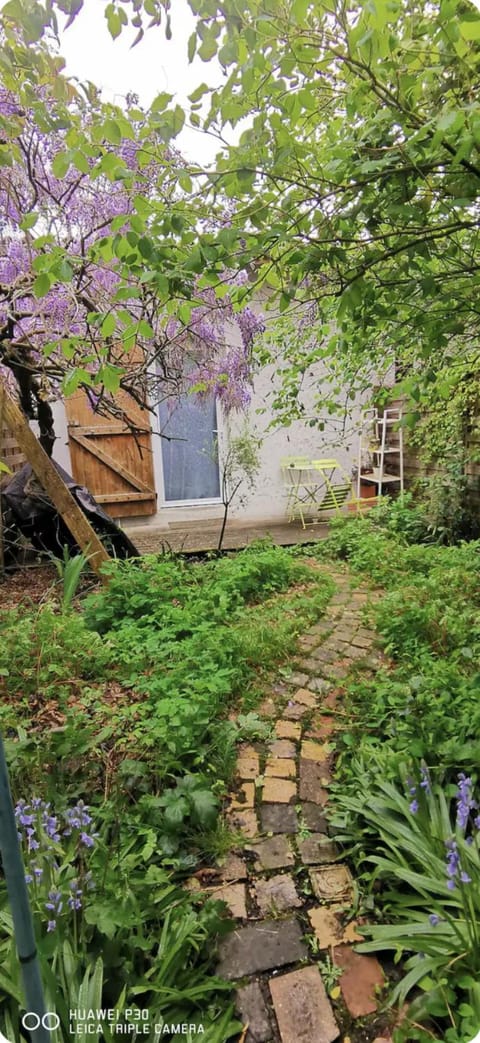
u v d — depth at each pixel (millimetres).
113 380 1705
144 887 1412
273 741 2205
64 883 1324
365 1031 1171
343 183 1542
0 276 3496
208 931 1350
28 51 1463
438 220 1931
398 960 1282
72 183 3137
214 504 6680
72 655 2623
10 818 830
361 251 1953
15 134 1821
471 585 3576
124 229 2686
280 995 1243
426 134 1308
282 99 1316
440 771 1769
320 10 1219
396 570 4188
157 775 1863
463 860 1379
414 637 2912
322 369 6457
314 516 6805
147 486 6324
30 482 4461
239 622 3207
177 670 2398
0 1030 1072
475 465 5145
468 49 1155
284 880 1553
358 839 1648
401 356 3158
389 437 6898
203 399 4852
